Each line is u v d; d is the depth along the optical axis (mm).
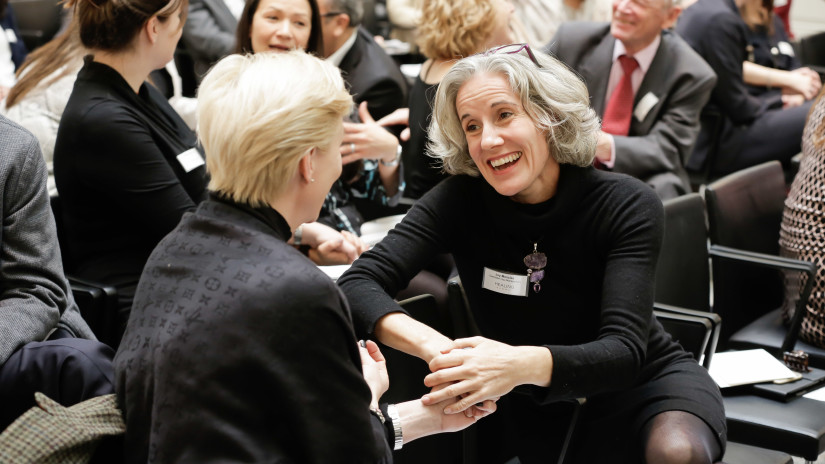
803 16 6785
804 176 2699
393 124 3305
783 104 4539
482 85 1735
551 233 1815
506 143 1724
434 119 1873
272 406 1217
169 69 3398
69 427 1272
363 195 3180
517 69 1719
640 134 3543
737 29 4254
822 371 2451
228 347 1194
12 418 1526
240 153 1271
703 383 1872
